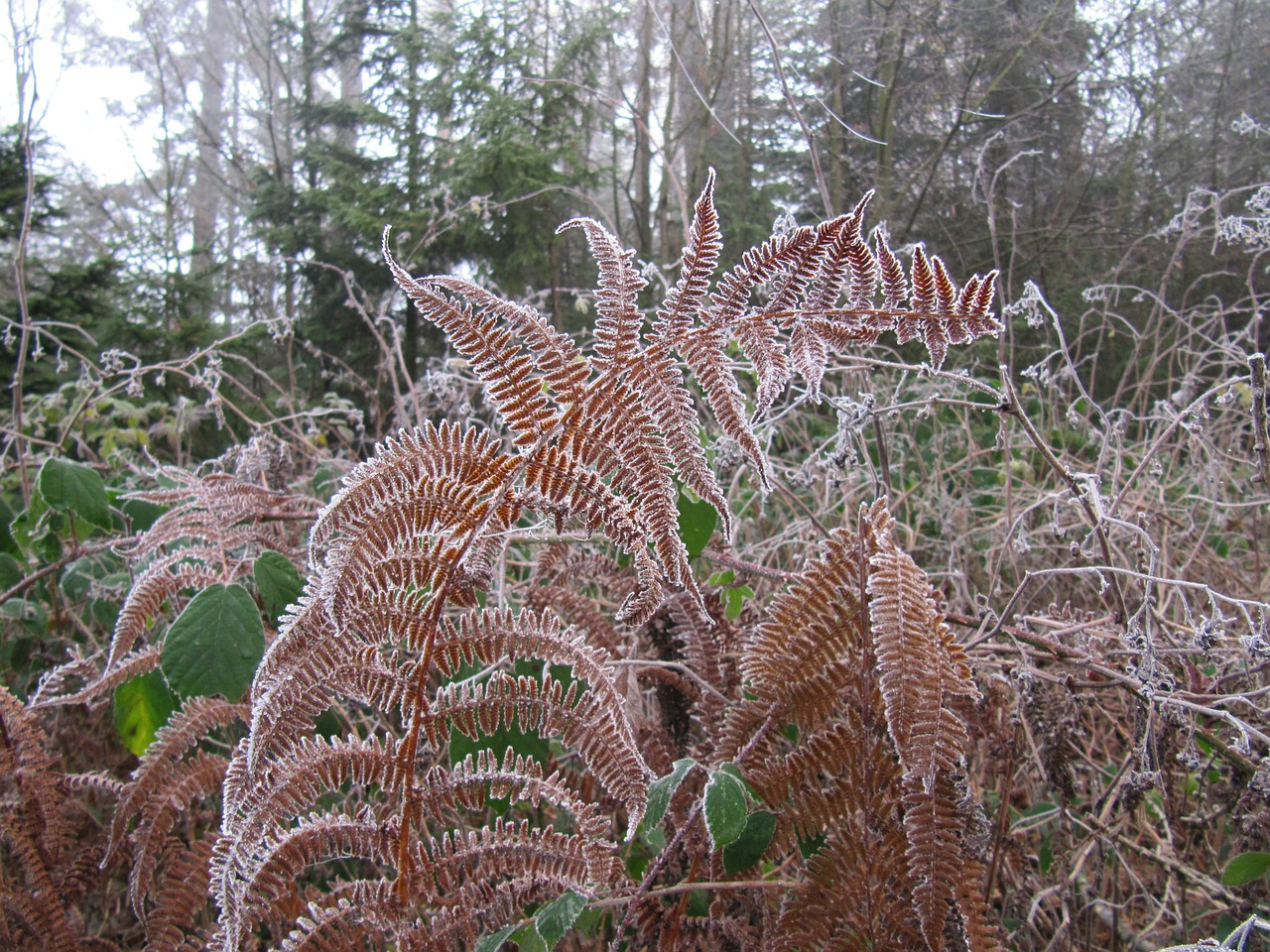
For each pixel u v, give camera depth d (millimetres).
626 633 755
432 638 526
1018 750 791
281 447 964
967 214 2922
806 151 2682
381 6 3914
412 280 512
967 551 1072
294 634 515
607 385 516
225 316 4504
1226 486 1147
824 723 608
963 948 576
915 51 2967
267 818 525
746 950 616
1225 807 734
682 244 2564
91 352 2873
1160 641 776
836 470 814
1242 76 3141
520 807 785
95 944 739
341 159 3568
